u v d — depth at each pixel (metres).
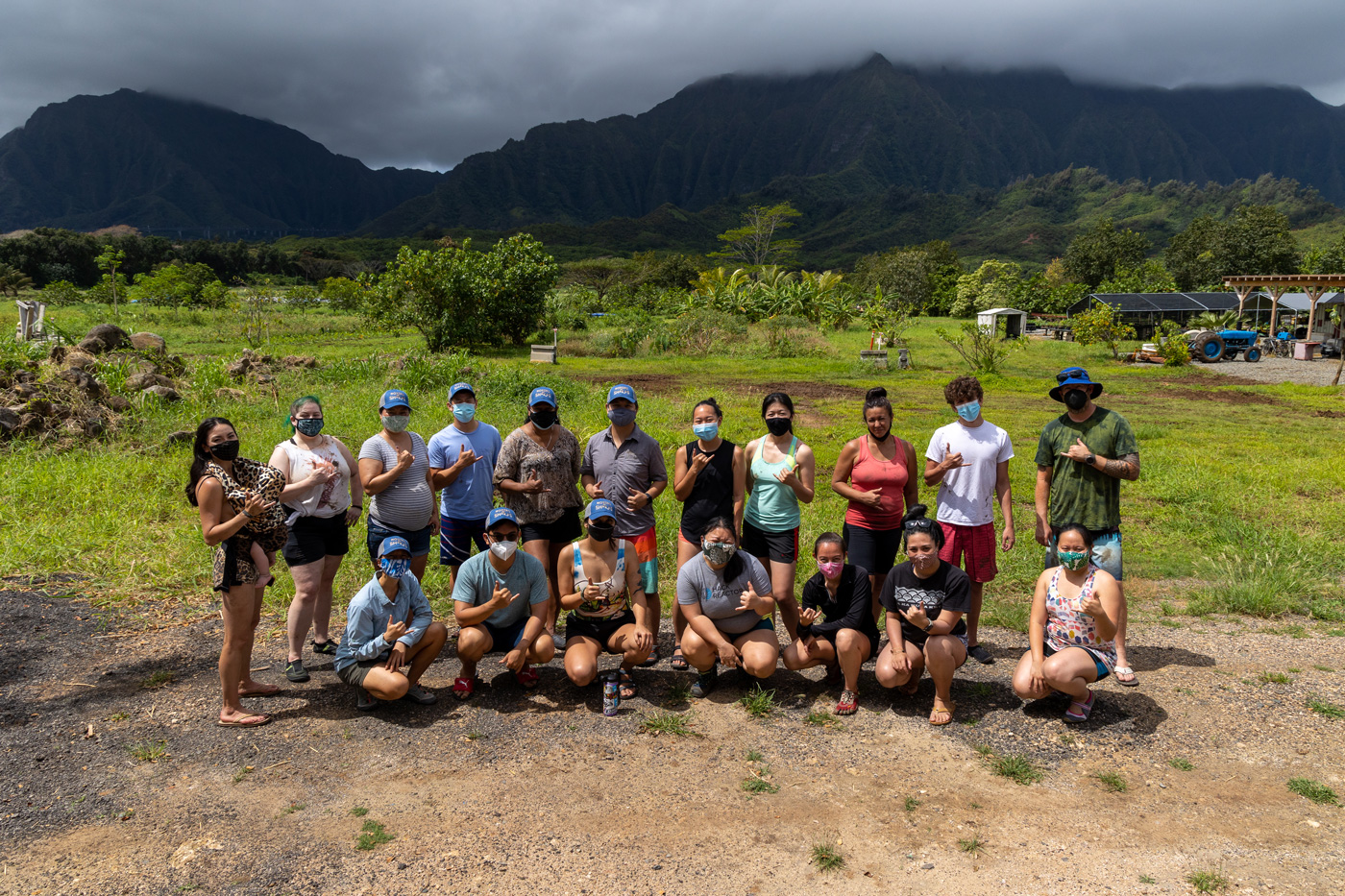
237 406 12.71
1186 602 6.27
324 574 4.96
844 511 8.39
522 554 4.56
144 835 3.20
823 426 14.91
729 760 3.88
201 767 3.72
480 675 4.86
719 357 30.48
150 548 6.71
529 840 3.22
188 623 5.50
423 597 4.45
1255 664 4.95
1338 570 6.94
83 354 12.74
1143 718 4.25
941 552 4.98
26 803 3.38
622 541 4.59
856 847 3.20
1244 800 3.49
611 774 3.74
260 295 43.69
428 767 3.78
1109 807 3.46
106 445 9.98
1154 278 74.19
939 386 22.08
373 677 4.20
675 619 4.96
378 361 18.08
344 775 3.70
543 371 24.05
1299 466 10.96
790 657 4.59
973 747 4.00
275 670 4.81
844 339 38.94
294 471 4.61
